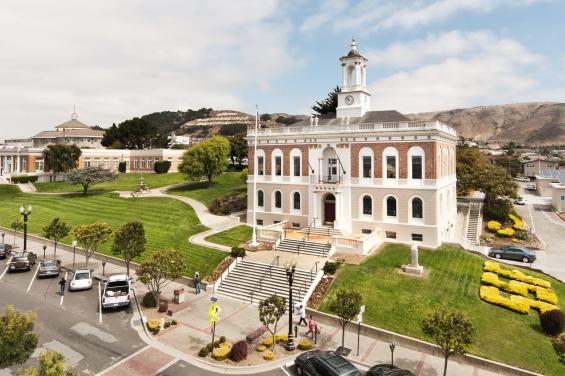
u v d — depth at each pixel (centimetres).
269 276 3459
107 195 7744
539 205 7631
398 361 2281
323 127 4706
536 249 5056
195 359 2250
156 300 3066
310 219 4750
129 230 3438
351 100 5188
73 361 2173
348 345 2466
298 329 2691
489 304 2933
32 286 3456
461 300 2969
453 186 5188
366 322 2697
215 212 6025
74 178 7638
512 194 6162
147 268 2884
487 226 5731
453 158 5209
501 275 3538
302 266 3591
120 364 2164
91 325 2667
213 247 4312
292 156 4891
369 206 4434
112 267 4062
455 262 3681
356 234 4434
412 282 3238
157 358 2247
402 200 4231
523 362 2278
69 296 3228
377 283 3225
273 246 4172
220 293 3344
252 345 2438
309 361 2038
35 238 5222
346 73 5231
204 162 8150
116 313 2892
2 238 5031
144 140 14038
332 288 3181
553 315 2553
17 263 3872
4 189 8600
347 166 4516
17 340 1502
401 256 3775
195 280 3353
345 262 3659
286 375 2112
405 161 4206
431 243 4084
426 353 2391
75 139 14112
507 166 12662
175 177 9994
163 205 6662
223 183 8756
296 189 4866
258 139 5138
